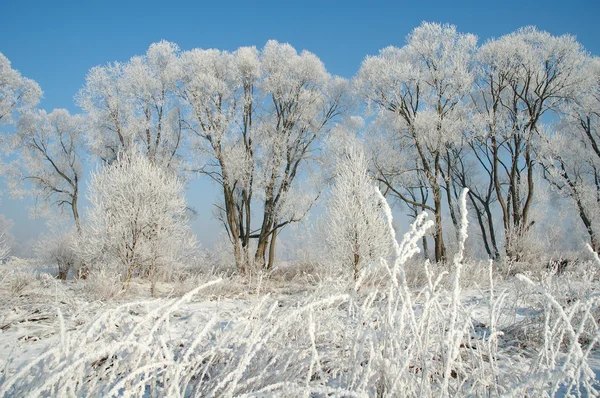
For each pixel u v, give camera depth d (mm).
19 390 1479
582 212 18375
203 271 13984
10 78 18859
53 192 20234
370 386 1594
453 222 18234
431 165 19891
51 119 20297
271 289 9742
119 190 9453
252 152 17484
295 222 16391
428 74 18203
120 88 17828
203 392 1871
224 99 17078
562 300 3781
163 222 9484
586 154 19562
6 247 8148
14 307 5941
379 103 18656
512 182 18172
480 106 19969
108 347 1411
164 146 18078
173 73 17062
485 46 18109
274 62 18234
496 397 1696
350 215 9508
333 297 1666
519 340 3648
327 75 19016
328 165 17203
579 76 17328
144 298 7992
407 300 1587
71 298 5562
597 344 3619
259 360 2072
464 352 2539
